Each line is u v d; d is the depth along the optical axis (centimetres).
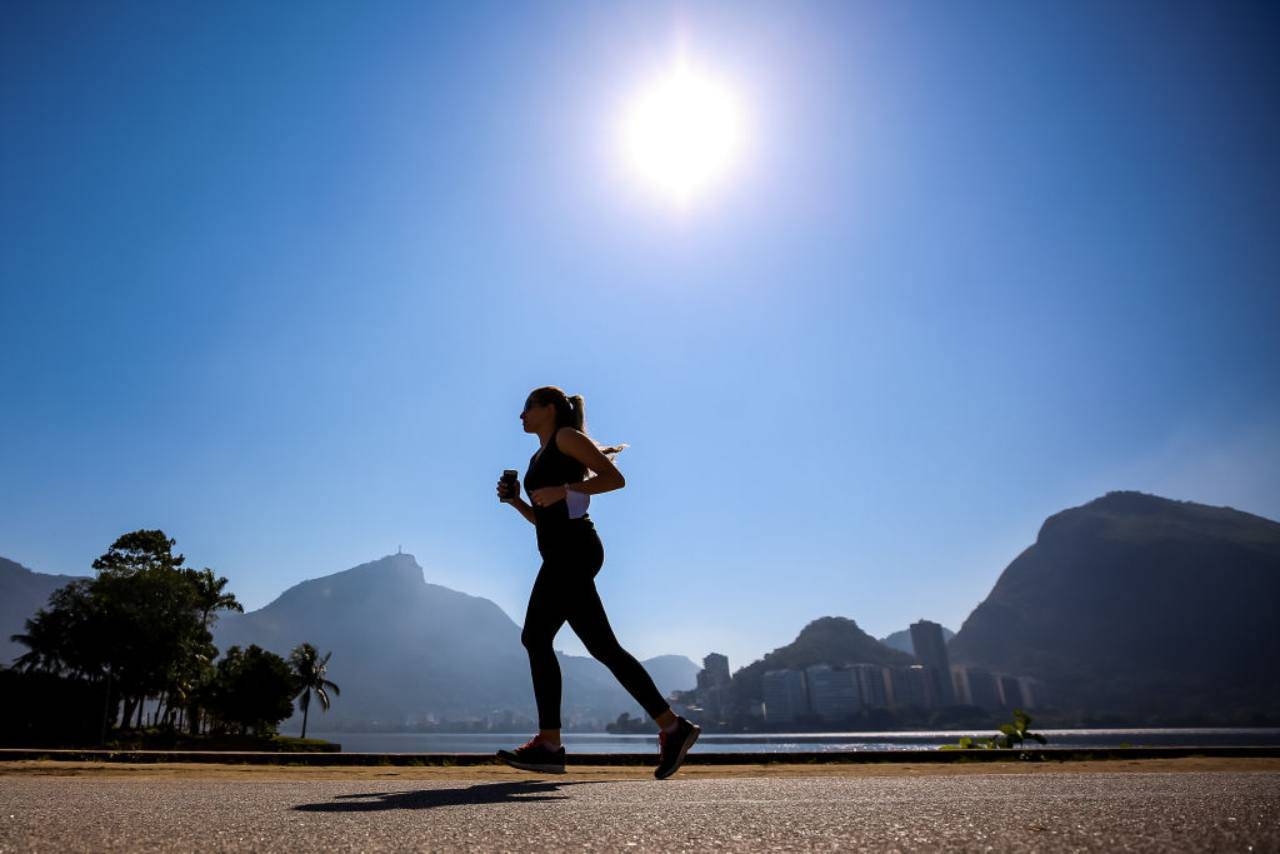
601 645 291
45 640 4353
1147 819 134
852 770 591
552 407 316
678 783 303
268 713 5862
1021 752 701
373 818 152
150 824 141
